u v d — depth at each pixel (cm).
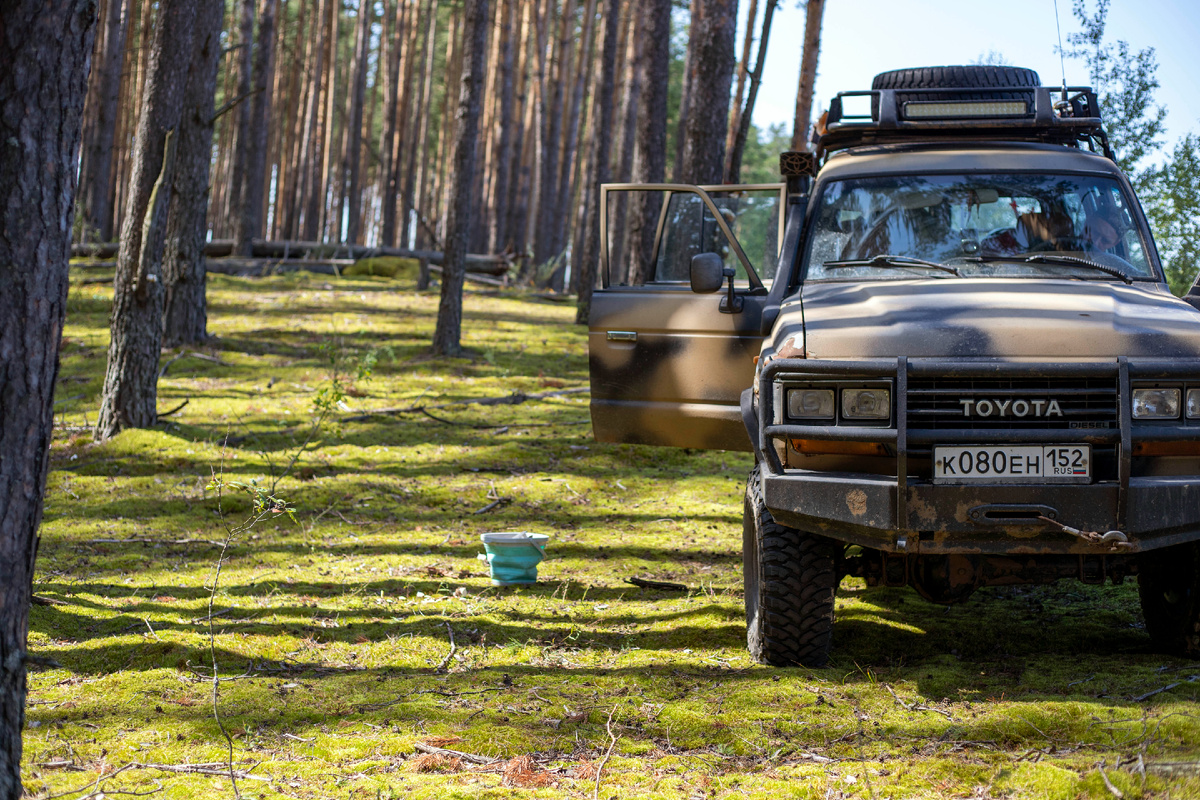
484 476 939
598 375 583
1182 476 417
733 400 553
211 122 1470
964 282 504
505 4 3148
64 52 284
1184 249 777
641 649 516
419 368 1463
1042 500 407
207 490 845
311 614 561
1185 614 471
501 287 2684
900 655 507
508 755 376
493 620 559
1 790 281
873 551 480
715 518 819
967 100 609
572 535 766
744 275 711
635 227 1641
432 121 5847
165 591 595
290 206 4209
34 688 438
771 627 473
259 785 346
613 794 342
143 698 427
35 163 281
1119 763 350
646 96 1672
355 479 905
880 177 575
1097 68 822
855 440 420
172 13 980
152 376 1018
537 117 3706
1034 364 407
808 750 381
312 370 1413
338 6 4328
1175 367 405
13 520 282
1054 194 552
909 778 352
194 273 1511
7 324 278
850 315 460
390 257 2741
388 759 371
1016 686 448
